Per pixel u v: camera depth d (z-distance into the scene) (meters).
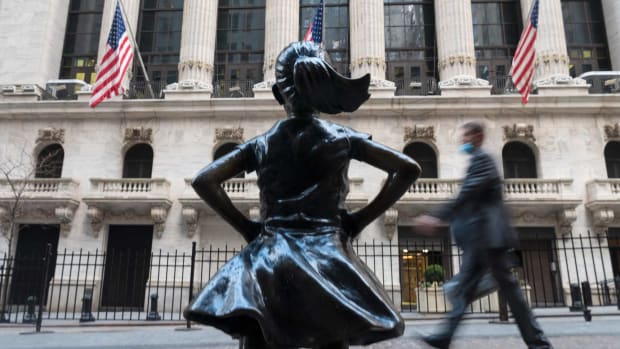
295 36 27.05
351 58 26.88
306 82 1.68
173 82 28.56
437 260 22.23
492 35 28.45
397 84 27.64
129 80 27.89
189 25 27.27
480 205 4.26
